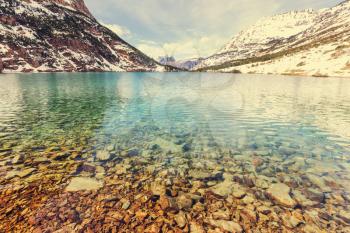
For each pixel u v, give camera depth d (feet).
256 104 98.43
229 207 24.70
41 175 30.78
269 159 39.19
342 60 407.03
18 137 48.44
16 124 59.77
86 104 95.25
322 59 458.91
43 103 94.73
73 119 67.31
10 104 89.71
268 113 79.00
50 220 21.39
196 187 29.09
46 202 24.30
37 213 22.34
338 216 23.30
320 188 29.14
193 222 22.02
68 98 111.55
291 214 23.58
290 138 51.60
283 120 69.10
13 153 38.96
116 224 21.29
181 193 27.45
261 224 21.91
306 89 169.27
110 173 32.30
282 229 21.21
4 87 153.69
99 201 24.97
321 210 24.32
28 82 200.95
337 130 58.23
